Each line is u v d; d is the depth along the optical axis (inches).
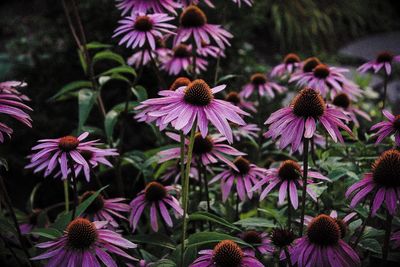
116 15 58.8
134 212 33.7
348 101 42.8
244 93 47.6
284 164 32.1
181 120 28.2
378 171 27.9
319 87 41.4
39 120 59.9
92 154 33.3
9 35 94.6
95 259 28.0
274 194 33.7
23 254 34.2
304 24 114.3
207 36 39.3
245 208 39.8
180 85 34.2
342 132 36.6
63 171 30.5
